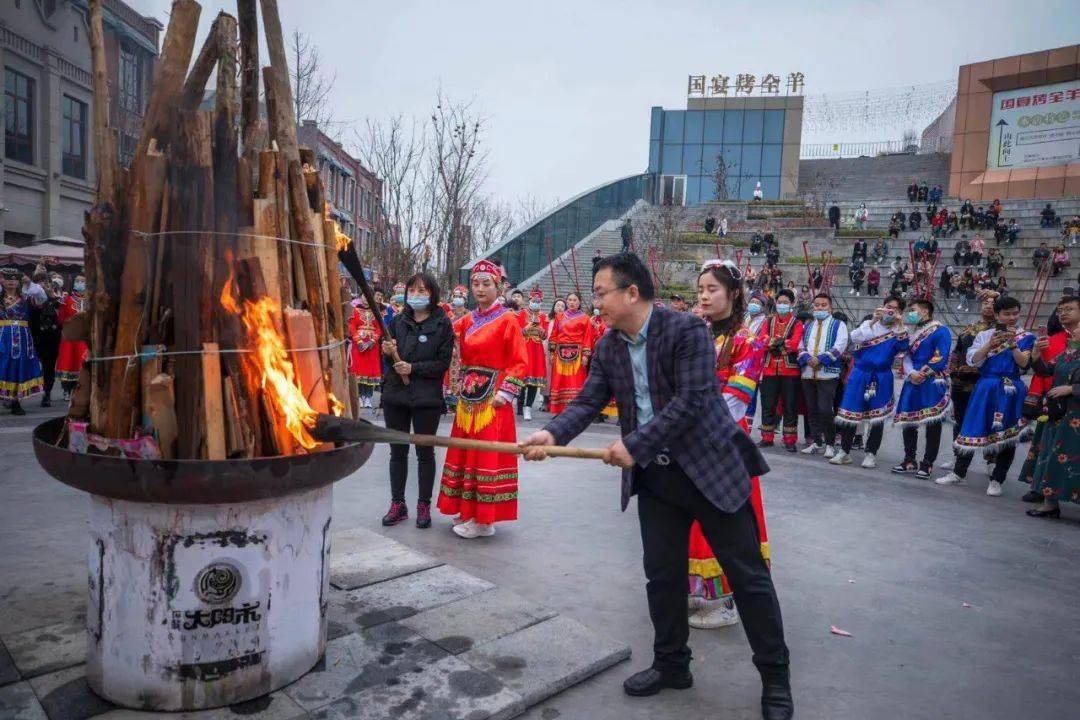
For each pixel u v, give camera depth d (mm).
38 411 8977
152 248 2293
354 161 24531
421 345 4645
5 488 5336
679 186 38094
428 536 4641
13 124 19781
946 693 2877
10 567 3748
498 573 4020
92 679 2480
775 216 35281
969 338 6902
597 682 2850
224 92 2307
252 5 2436
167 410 2244
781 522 5270
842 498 6059
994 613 3707
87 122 22453
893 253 29484
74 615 3141
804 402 8484
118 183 2377
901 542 4871
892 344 7273
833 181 44125
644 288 2594
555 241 25766
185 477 2113
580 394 2818
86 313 2432
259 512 2365
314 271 2525
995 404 6363
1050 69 33250
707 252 29031
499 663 2834
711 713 2646
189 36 2312
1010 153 34812
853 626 3500
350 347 10055
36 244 19188
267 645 2465
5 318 8523
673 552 2725
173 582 2289
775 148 44844
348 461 2477
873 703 2783
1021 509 5934
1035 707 2789
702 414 2537
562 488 6145
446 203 16281
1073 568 4445
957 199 35875
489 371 4523
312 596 2633
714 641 3285
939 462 8039
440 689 2613
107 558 2365
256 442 2355
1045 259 26281
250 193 2355
